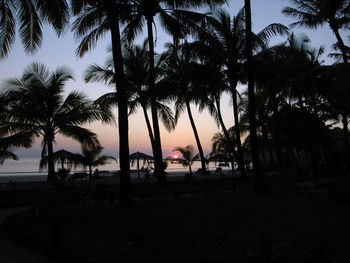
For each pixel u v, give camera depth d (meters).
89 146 17.72
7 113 15.52
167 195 12.70
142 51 20.41
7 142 15.81
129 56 20.23
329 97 23.45
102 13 13.47
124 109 9.77
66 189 13.27
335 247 4.86
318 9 22.36
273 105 23.52
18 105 16.00
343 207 8.76
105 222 6.82
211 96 20.30
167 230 6.05
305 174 23.56
